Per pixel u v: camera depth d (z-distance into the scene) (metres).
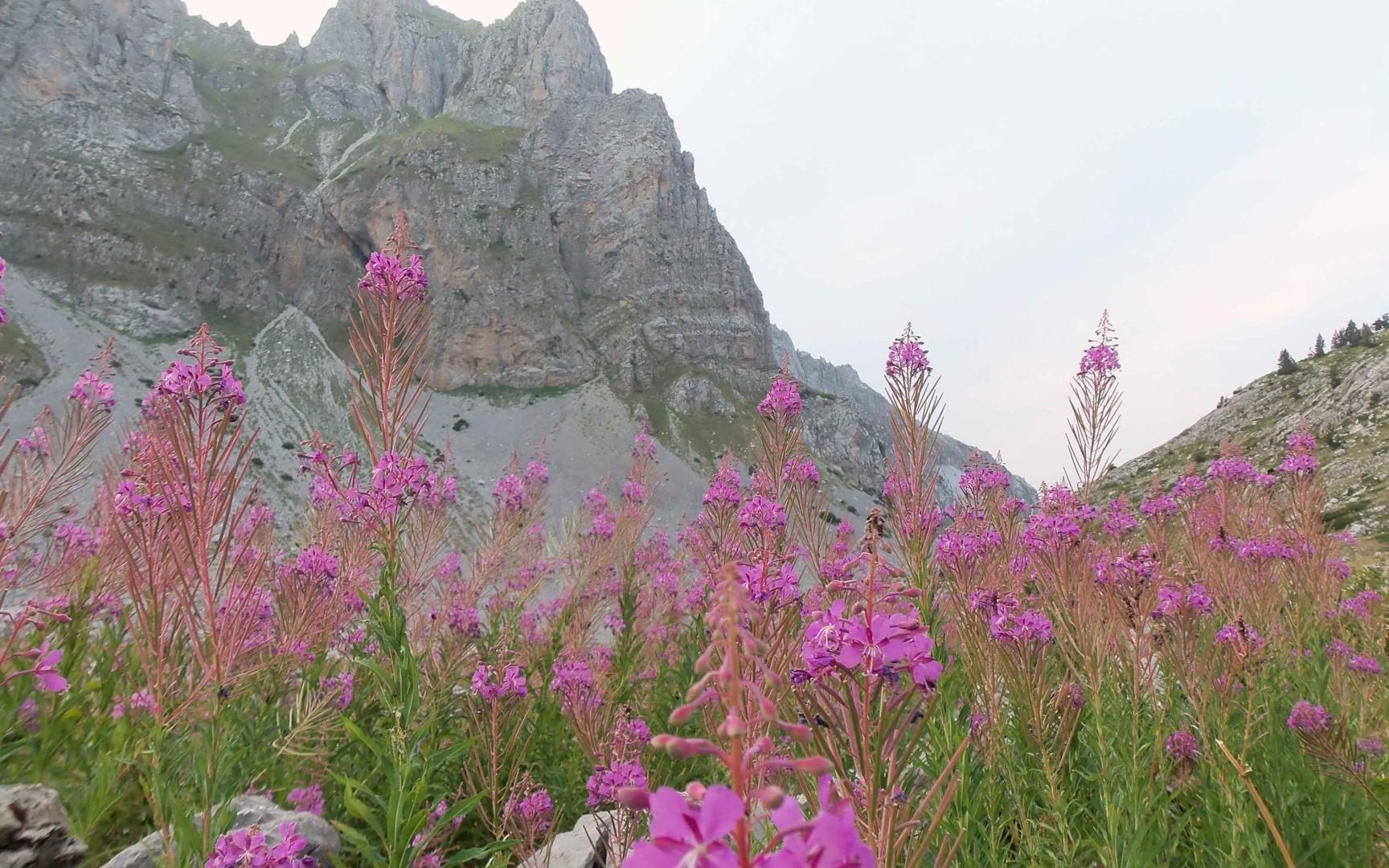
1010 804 4.88
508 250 154.88
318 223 154.38
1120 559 5.29
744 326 170.25
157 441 4.12
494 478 117.94
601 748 5.89
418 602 9.20
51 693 5.70
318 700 6.65
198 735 4.15
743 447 137.00
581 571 13.02
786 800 1.27
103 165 138.75
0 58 137.50
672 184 176.00
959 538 5.69
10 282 116.50
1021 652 4.74
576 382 146.50
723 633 1.41
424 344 5.14
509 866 5.43
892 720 2.33
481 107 188.00
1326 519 32.66
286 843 4.05
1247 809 4.18
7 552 6.53
